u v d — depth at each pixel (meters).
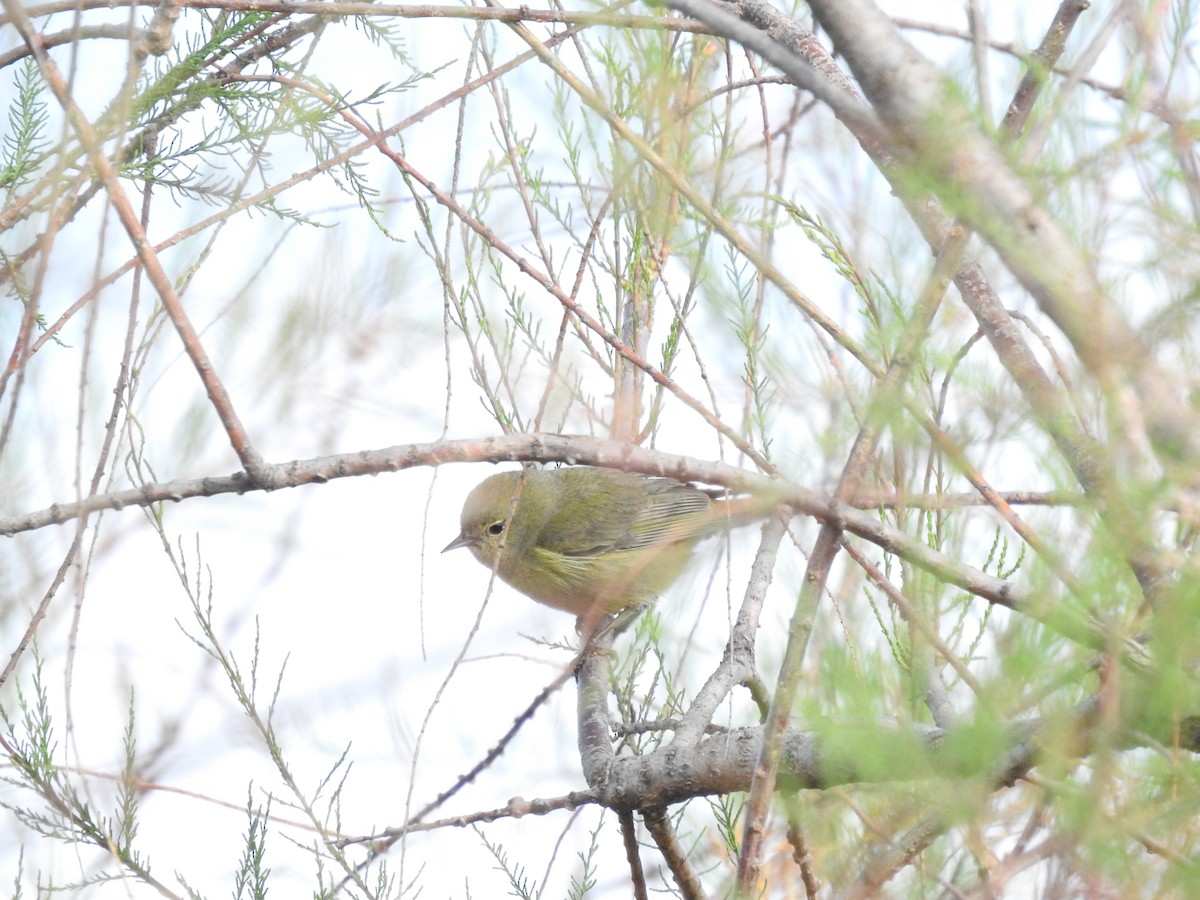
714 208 6.72
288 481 6.06
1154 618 4.21
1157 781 4.32
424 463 6.06
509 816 7.34
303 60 7.95
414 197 7.33
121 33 7.62
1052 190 4.40
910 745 4.66
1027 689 4.66
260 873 7.17
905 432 4.97
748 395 7.05
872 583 6.09
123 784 7.84
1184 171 4.42
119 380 6.70
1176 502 4.14
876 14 4.79
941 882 5.03
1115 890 4.38
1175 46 4.73
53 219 5.76
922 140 4.52
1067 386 4.82
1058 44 5.12
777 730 4.91
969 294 5.32
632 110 7.07
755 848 5.02
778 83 7.38
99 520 6.49
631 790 7.00
